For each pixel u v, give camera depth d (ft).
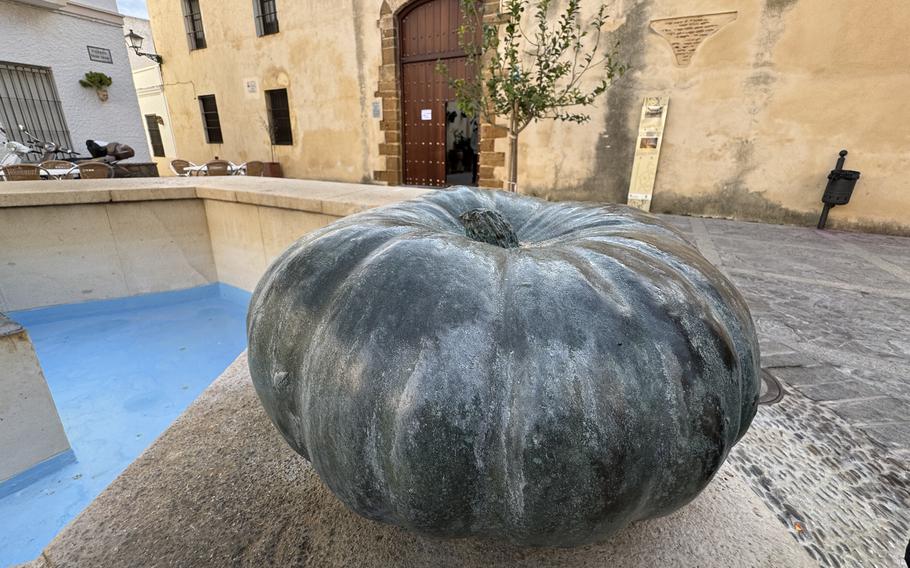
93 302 16.53
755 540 4.20
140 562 3.89
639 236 4.06
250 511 4.44
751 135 21.86
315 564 3.88
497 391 2.81
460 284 3.13
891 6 18.17
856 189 20.40
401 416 2.80
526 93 18.01
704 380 2.93
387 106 30.78
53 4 33.12
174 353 14.96
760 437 6.23
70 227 15.46
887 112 19.19
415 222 4.48
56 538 4.11
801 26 19.79
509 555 3.95
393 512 3.24
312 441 3.31
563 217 5.24
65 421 11.48
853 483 5.34
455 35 27.53
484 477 2.87
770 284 13.29
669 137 23.48
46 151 31.89
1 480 8.36
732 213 23.15
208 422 5.95
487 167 28.32
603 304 2.97
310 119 34.96
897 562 4.23
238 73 37.47
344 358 3.04
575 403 2.70
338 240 3.89
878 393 7.61
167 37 41.19
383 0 28.37
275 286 3.92
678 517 4.45
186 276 17.92
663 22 22.04
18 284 15.12
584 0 23.09
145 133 40.98
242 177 21.49
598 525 2.95
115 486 4.77
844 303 11.82
